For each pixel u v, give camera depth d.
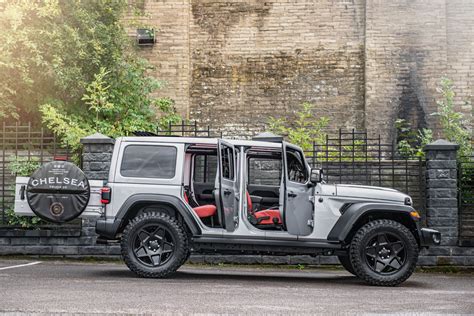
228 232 9.80
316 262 12.70
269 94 19.47
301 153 10.39
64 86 15.49
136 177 9.90
